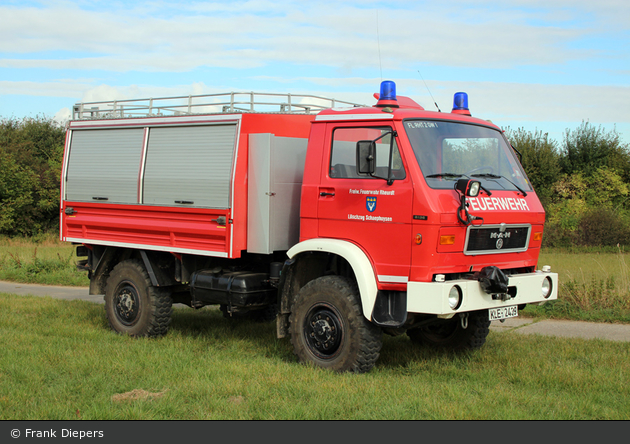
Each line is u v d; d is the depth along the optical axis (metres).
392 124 5.77
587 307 9.61
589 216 26.61
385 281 5.72
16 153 34.66
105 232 8.27
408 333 7.51
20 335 7.48
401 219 5.59
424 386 5.37
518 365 6.11
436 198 5.47
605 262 17.66
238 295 6.82
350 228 5.99
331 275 6.26
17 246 26.80
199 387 5.27
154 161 7.67
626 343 7.28
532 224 6.28
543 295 6.27
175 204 7.36
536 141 32.53
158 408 4.74
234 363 6.22
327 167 6.23
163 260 7.82
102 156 8.34
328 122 6.26
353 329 5.80
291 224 6.92
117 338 7.58
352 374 5.77
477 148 6.24
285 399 5.00
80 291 13.17
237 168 6.74
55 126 46.09
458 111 6.68
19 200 31.53
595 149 34.03
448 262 5.55
